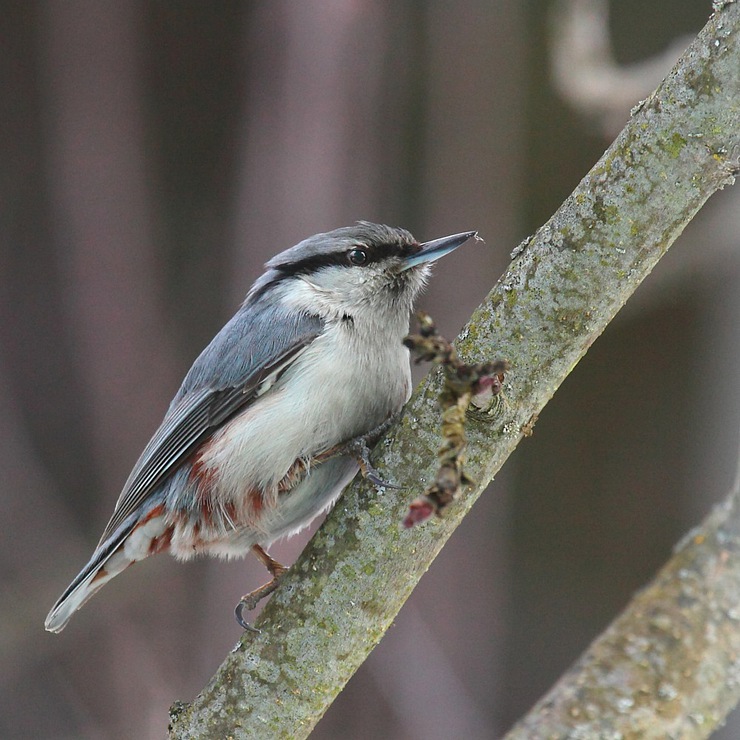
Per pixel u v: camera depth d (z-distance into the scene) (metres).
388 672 10.52
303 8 10.08
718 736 6.97
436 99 10.95
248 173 10.38
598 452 14.05
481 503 11.47
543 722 4.35
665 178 4.09
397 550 4.59
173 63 13.05
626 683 4.37
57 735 10.29
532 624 13.51
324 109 10.08
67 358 12.41
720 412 10.45
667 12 13.70
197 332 12.38
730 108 3.95
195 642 10.52
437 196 10.88
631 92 9.85
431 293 10.69
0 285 12.77
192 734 4.91
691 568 4.62
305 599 4.74
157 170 12.63
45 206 13.06
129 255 11.14
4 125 13.07
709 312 11.66
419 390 4.63
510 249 11.00
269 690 4.79
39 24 12.77
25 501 11.69
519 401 4.39
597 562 13.77
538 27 12.47
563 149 13.09
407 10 11.14
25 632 10.77
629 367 14.02
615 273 4.23
